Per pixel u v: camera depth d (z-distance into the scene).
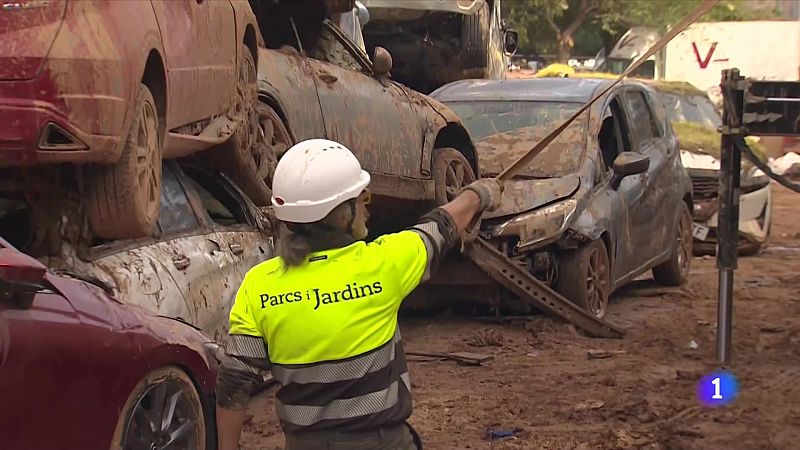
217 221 7.01
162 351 4.89
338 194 3.39
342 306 3.38
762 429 6.69
